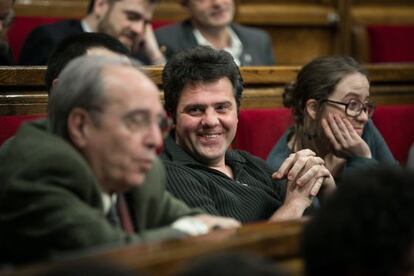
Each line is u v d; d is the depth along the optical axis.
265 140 3.68
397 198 1.54
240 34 4.83
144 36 4.38
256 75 3.75
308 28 6.10
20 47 4.73
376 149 3.49
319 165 2.84
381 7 6.38
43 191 1.94
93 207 2.00
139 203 2.18
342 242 1.53
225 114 2.82
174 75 2.82
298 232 1.85
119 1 4.23
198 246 1.70
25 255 1.99
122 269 1.33
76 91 2.00
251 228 1.91
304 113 3.31
